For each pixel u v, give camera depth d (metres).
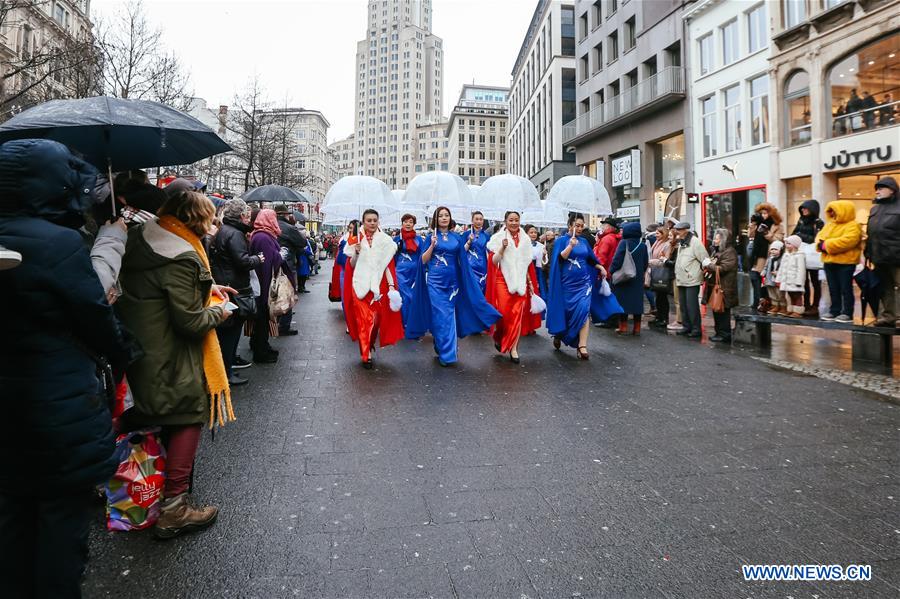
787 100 20.67
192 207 2.92
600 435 4.46
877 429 4.61
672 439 4.38
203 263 2.94
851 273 7.60
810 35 19.30
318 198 109.56
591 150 34.97
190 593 2.41
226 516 3.09
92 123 2.58
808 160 19.59
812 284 9.39
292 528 2.97
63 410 1.95
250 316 5.66
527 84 55.16
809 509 3.22
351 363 7.16
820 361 7.39
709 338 9.20
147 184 3.31
